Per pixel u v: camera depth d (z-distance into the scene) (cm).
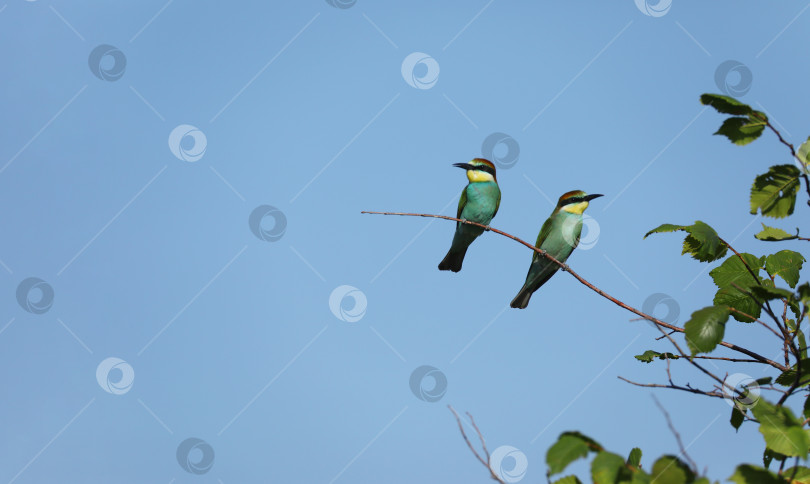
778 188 749
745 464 550
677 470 534
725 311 725
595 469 537
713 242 937
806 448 592
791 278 945
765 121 711
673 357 949
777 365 897
